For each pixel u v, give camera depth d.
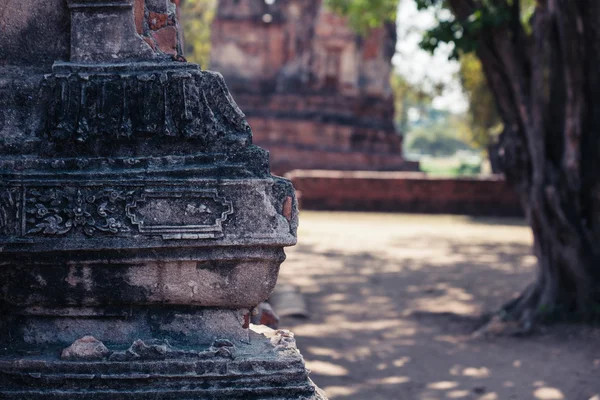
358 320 8.52
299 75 31.69
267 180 2.70
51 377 2.63
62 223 2.66
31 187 2.66
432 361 6.82
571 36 7.75
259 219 2.70
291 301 9.09
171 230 2.66
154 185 2.67
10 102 2.77
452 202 23.08
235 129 2.79
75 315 2.77
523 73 8.10
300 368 2.71
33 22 2.88
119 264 2.70
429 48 8.03
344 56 31.36
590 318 7.76
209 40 35.12
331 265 12.73
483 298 9.88
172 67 2.78
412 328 8.16
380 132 31.61
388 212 23.16
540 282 8.30
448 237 17.19
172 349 2.69
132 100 2.75
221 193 2.68
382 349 7.23
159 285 2.72
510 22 8.17
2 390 2.63
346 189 23.22
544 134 8.20
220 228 2.67
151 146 2.75
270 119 30.72
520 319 8.10
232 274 2.74
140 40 2.84
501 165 8.51
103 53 2.83
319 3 31.73
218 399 2.63
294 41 31.89
